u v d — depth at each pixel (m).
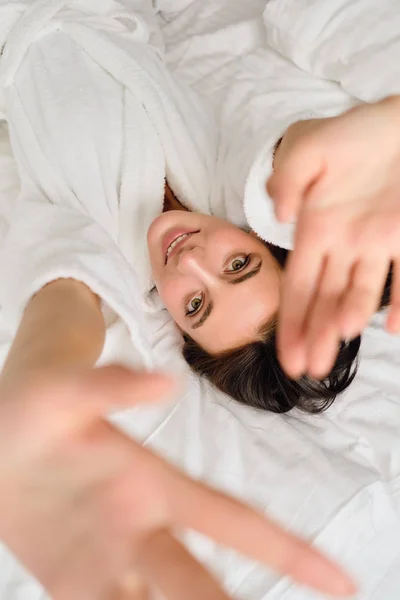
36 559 0.30
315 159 0.40
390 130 0.41
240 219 0.77
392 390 0.78
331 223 0.38
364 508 0.70
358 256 0.37
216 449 0.72
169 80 0.77
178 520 0.30
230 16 0.88
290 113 0.77
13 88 0.71
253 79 0.81
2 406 0.32
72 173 0.67
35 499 0.30
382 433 0.75
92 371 0.31
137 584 0.27
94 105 0.70
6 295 0.63
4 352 0.68
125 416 0.71
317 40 0.77
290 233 0.65
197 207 0.78
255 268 0.70
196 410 0.75
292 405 0.74
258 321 0.70
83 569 0.28
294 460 0.72
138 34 0.77
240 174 0.74
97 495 0.29
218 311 0.69
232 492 0.69
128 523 0.29
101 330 0.50
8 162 0.78
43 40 0.72
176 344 0.78
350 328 0.35
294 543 0.29
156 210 0.72
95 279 0.56
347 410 0.76
